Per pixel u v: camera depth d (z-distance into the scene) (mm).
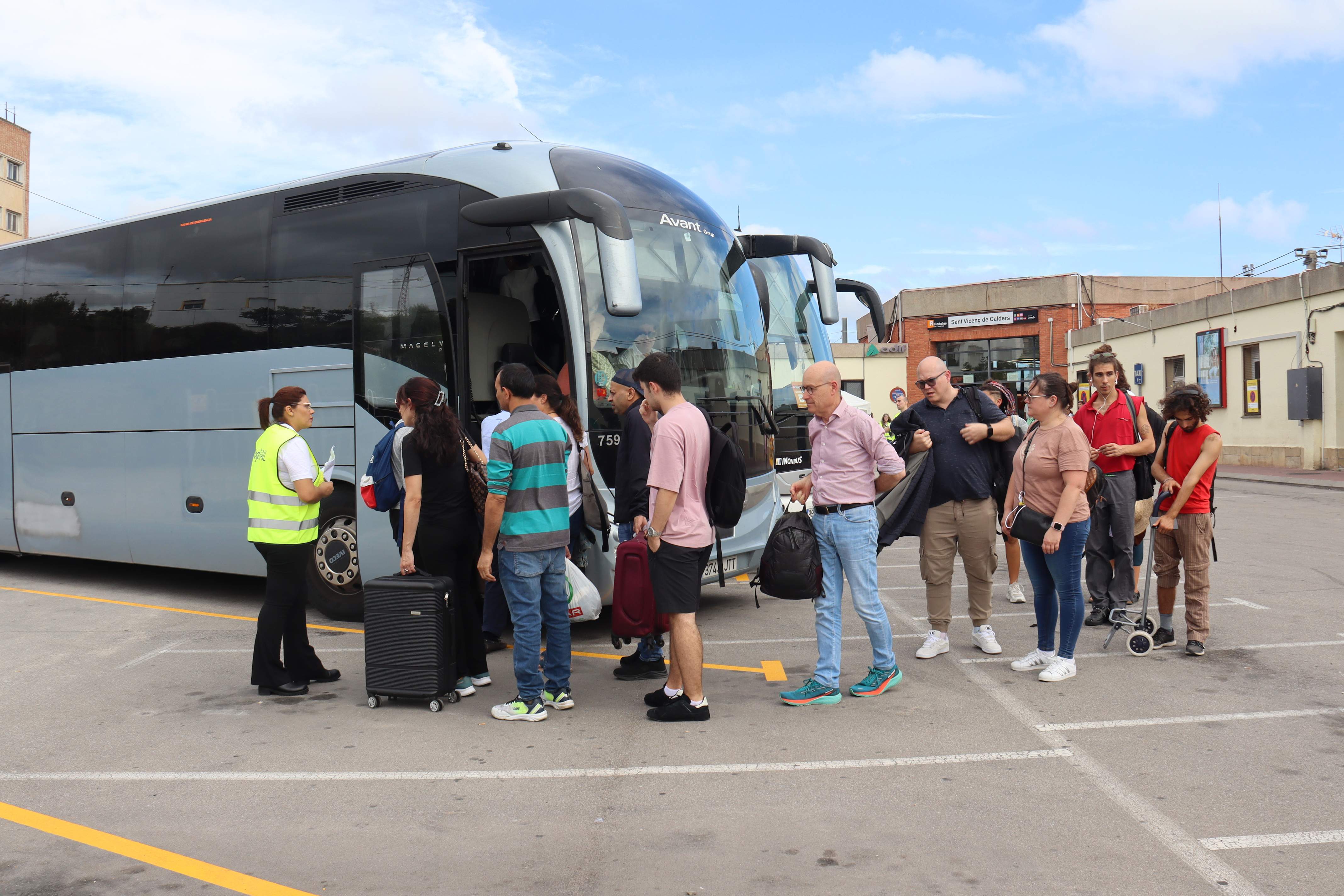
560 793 4348
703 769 4629
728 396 8070
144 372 9547
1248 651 6727
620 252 6254
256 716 5660
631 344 7336
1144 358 32250
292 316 8508
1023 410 10438
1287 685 5875
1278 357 25094
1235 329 26797
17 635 8016
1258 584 9211
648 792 4352
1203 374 28531
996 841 3760
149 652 7363
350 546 8234
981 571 6801
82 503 10094
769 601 9055
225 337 8969
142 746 5117
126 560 9828
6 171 54719
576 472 6918
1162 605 6828
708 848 3740
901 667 6500
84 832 3977
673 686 5582
